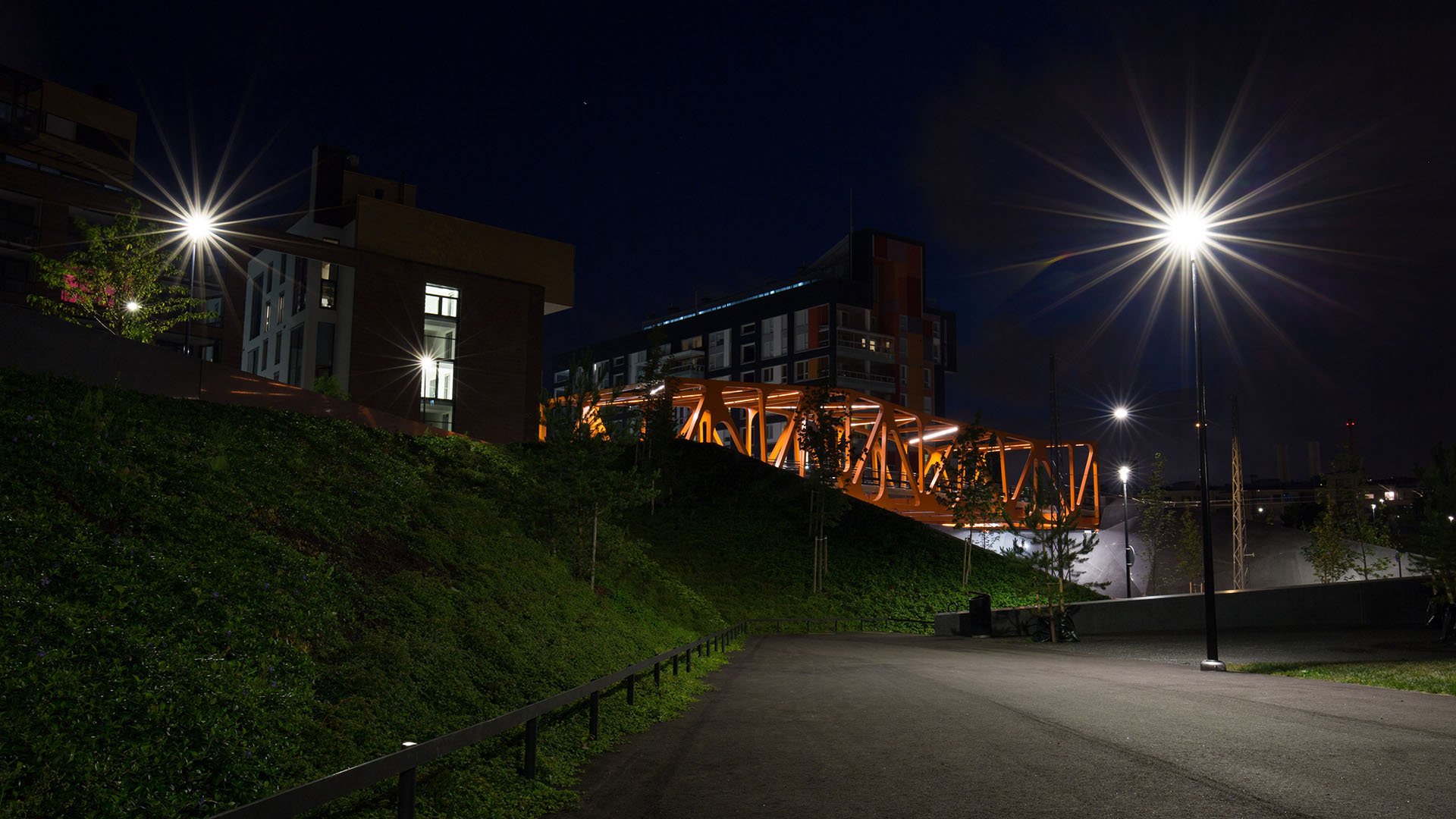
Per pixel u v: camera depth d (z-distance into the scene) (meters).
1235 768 8.97
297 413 21.30
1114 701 14.86
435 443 27.83
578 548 25.28
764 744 11.05
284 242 61.66
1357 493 70.94
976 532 78.12
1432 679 17.88
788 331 150.25
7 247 47.16
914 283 153.88
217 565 9.55
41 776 5.21
